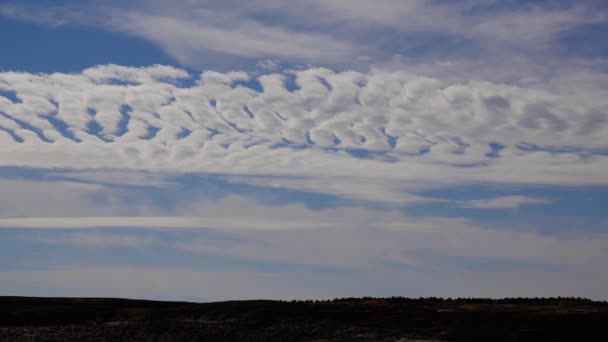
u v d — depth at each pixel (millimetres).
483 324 57406
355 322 61750
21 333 60688
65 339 57969
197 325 62344
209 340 57125
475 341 52188
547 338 51719
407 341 52469
